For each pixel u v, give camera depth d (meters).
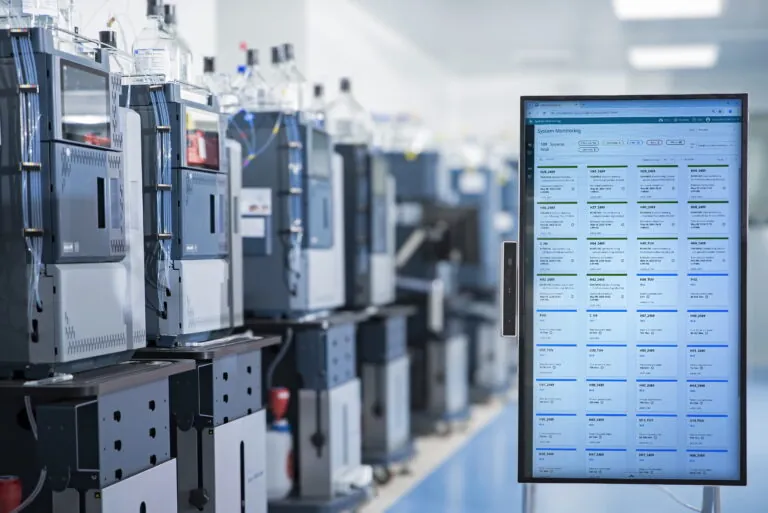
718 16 8.35
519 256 2.44
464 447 6.52
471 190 8.30
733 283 2.43
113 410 2.67
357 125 6.08
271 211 4.21
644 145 2.42
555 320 2.45
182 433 3.29
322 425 4.40
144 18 4.23
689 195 2.42
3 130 2.52
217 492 3.29
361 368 5.52
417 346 7.05
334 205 4.69
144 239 3.26
